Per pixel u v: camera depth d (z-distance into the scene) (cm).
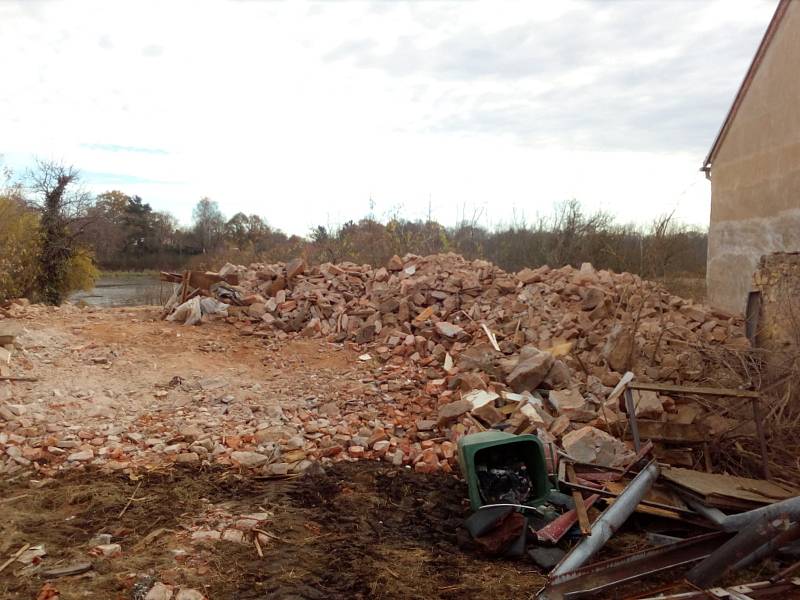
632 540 449
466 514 487
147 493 498
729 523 411
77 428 617
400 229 1889
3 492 495
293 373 812
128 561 388
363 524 462
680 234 1377
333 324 987
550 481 507
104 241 3203
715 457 555
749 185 995
